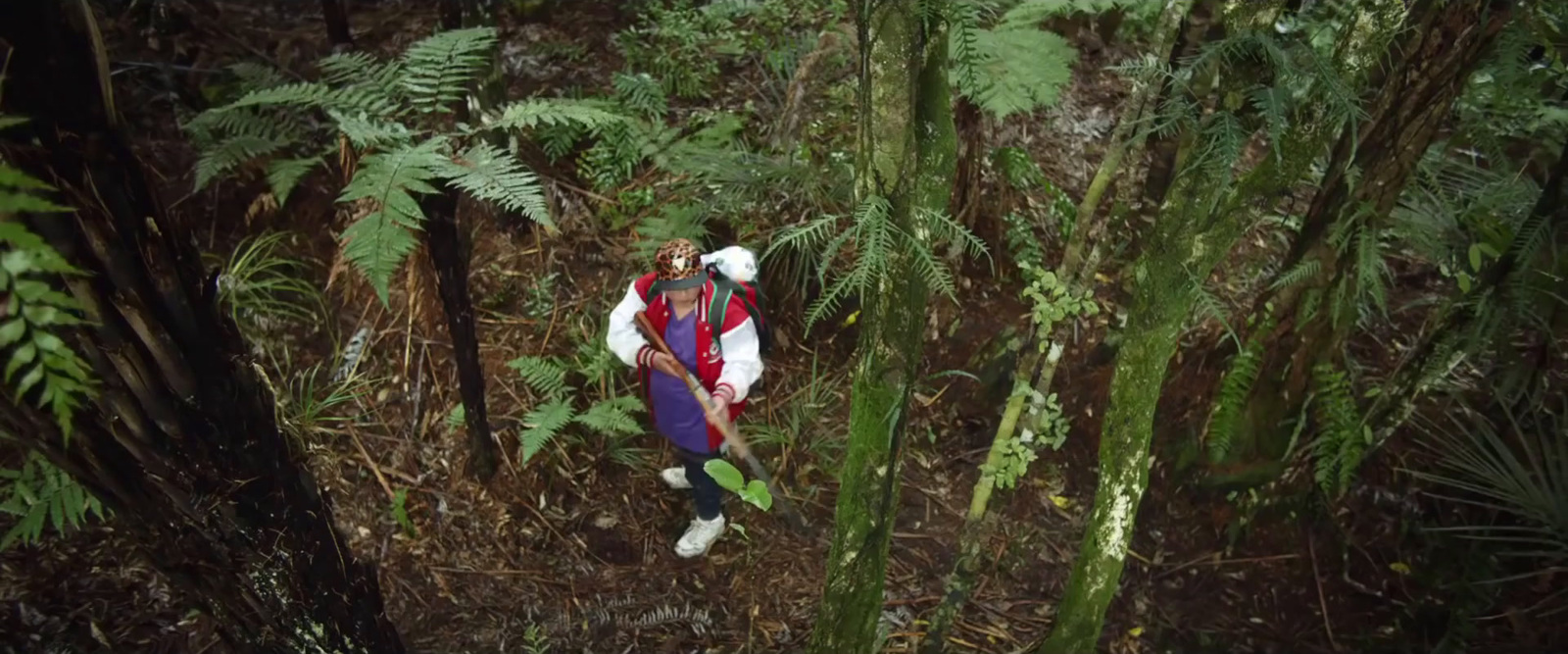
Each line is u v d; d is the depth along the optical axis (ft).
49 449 4.49
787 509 11.19
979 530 8.71
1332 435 10.25
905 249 5.84
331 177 12.32
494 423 11.34
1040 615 10.37
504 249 12.43
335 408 11.28
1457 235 9.99
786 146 12.51
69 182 3.81
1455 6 7.77
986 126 13.20
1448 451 11.18
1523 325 10.87
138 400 4.50
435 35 8.29
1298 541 10.98
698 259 9.42
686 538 10.73
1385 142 8.54
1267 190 6.47
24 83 3.54
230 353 4.83
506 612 10.11
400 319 11.84
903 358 6.34
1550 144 10.96
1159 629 10.40
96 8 12.39
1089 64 15.21
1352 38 6.10
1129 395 7.22
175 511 5.04
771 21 14.80
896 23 5.28
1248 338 10.31
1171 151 10.05
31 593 9.31
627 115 12.05
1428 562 10.87
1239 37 6.01
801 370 12.23
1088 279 7.82
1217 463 10.77
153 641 9.08
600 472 11.39
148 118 12.17
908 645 9.93
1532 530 10.73
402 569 10.32
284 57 13.20
